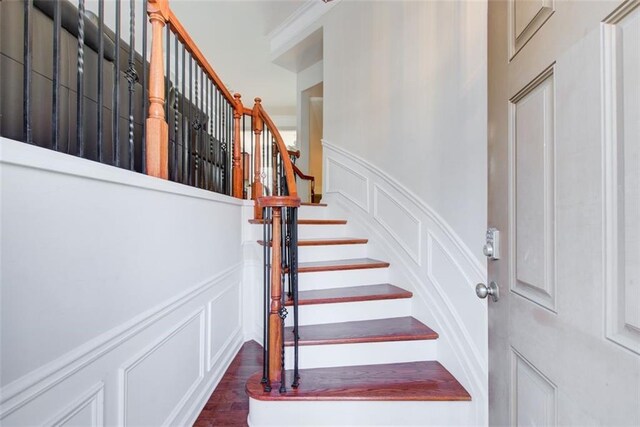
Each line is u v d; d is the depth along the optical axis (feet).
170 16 4.94
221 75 18.31
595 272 1.73
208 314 5.87
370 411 4.83
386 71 8.31
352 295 6.71
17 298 2.25
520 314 2.56
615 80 1.62
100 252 3.08
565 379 1.97
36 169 2.39
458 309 5.44
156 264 4.11
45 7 3.73
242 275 8.05
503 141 2.90
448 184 5.86
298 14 12.66
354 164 9.64
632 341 1.49
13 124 3.33
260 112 8.82
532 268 2.39
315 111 18.89
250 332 8.25
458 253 5.48
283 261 6.38
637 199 1.49
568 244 1.97
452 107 5.78
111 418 3.24
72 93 4.33
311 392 4.87
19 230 2.26
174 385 4.61
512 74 2.75
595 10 1.74
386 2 8.37
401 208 7.50
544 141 2.25
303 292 7.00
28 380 2.31
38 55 3.67
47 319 2.48
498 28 3.03
